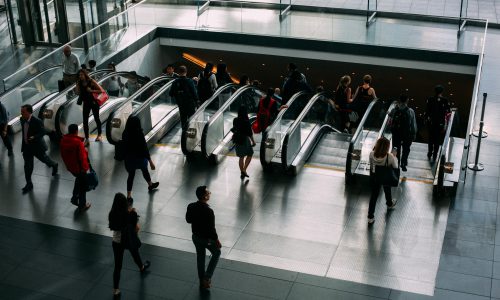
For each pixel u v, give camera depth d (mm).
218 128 13727
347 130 16750
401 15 19781
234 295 9055
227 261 9812
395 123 12367
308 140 14367
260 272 9539
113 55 19938
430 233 10422
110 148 13875
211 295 9062
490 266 9523
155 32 22031
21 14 22141
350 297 8945
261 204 11492
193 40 21875
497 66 18281
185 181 12383
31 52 22031
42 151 12078
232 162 13203
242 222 10914
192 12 21844
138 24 21766
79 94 13812
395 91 24703
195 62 25625
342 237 10414
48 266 9836
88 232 10734
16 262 9938
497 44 19969
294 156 13156
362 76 24375
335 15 20203
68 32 21984
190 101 14211
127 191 11484
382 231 10547
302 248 10141
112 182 12383
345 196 11711
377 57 19922
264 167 12703
